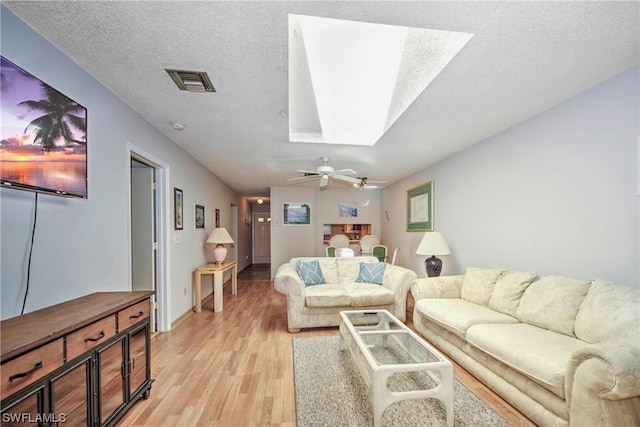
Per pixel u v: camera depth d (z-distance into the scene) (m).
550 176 2.58
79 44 1.65
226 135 3.25
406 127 3.03
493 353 1.97
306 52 2.35
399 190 6.23
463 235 3.88
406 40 2.10
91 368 1.42
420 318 3.16
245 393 2.05
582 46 1.70
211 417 1.79
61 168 1.56
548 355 1.69
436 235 3.80
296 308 3.33
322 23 1.99
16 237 1.42
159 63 1.85
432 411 1.85
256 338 3.13
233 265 5.14
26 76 1.35
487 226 3.40
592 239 2.24
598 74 2.04
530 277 2.50
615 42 1.67
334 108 3.26
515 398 1.82
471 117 2.78
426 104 2.48
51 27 1.51
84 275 1.90
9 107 1.27
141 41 1.63
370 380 1.74
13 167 1.28
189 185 4.07
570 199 2.41
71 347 1.29
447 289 3.20
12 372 1.02
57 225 1.67
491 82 2.12
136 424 1.72
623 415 1.31
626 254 2.02
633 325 1.62
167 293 3.35
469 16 1.45
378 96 2.96
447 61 1.87
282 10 1.39
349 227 7.80
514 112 2.68
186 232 3.96
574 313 2.01
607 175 2.12
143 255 3.29
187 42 1.64
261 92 2.24
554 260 2.55
